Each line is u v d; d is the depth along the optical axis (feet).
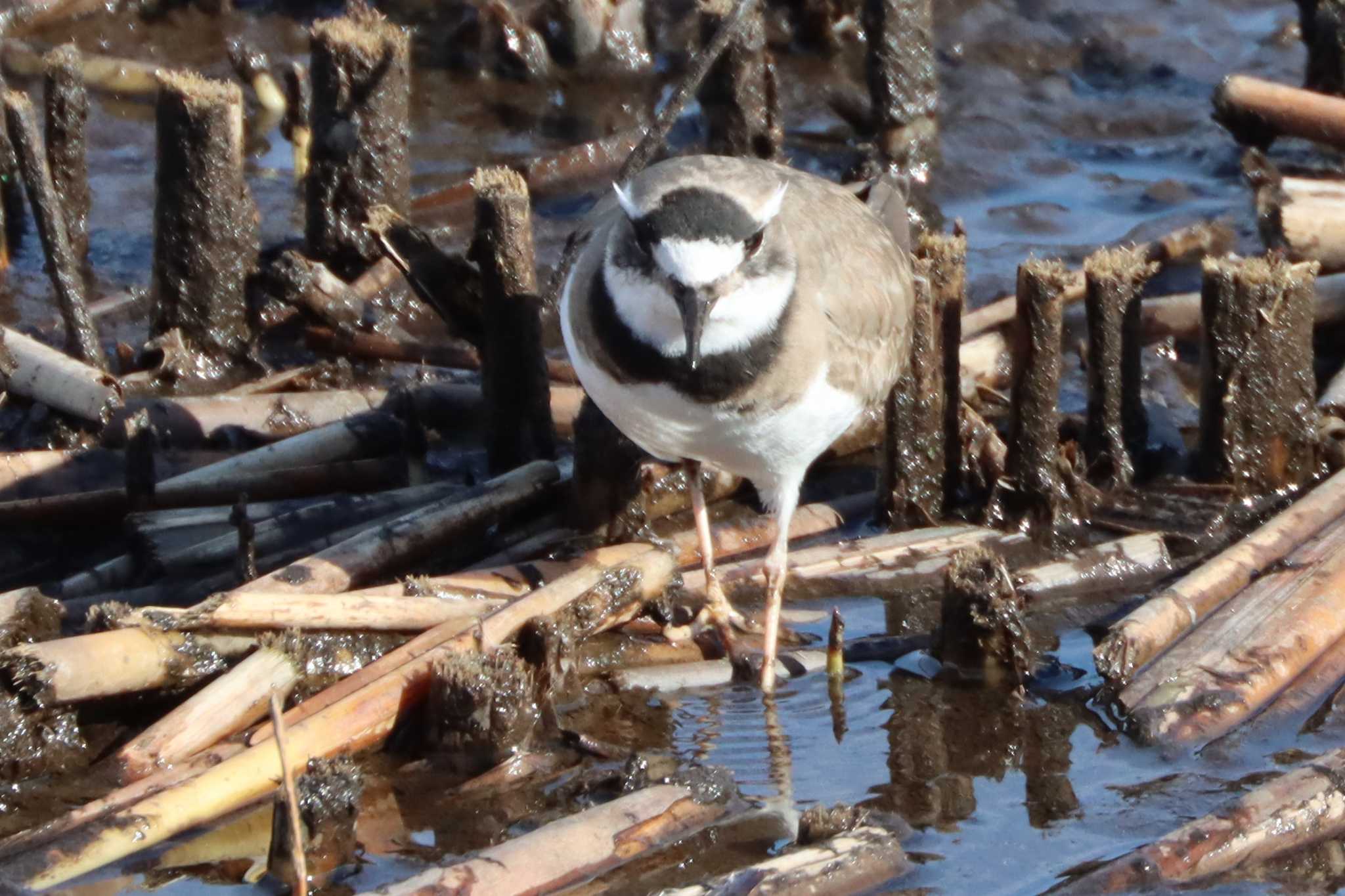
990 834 31.73
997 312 48.55
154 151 59.52
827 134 61.87
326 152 50.93
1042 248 54.49
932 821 32.22
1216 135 61.62
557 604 35.70
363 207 51.29
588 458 39.60
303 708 33.19
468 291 43.68
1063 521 42.32
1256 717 34.50
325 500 41.47
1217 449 43.14
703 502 38.91
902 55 57.62
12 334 45.11
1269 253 43.34
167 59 64.80
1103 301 42.32
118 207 56.08
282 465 42.32
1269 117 55.31
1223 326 42.29
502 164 59.21
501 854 29.63
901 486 42.24
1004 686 36.37
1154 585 40.09
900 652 37.81
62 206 51.29
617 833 30.55
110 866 30.19
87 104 57.47
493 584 37.42
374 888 29.63
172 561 38.60
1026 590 39.45
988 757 34.24
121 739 33.63
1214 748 33.76
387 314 50.19
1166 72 65.62
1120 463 43.32
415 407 43.75
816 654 37.73
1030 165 60.13
